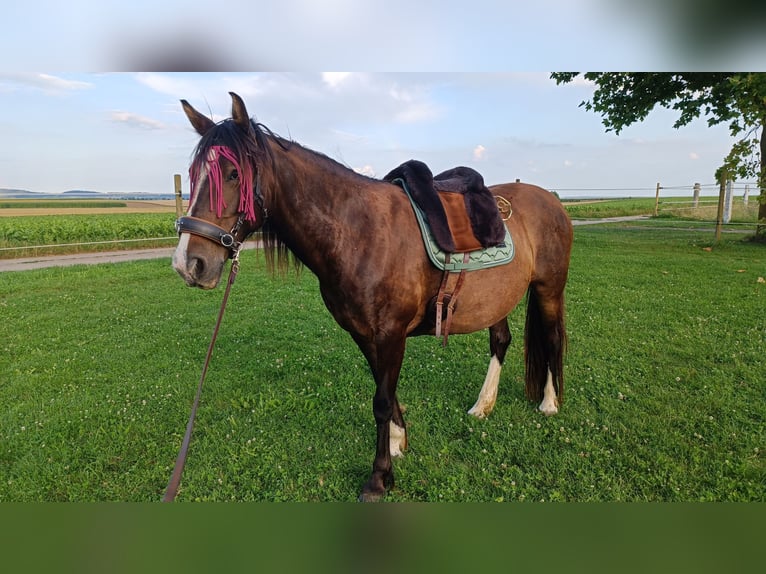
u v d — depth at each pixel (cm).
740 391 336
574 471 250
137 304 647
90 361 427
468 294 247
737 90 889
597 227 1578
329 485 244
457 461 267
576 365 396
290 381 378
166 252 1273
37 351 451
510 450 273
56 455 274
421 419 313
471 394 351
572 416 309
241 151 188
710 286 672
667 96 1146
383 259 219
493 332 322
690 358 404
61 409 332
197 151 189
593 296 634
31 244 1288
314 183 215
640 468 251
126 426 307
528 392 325
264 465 261
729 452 261
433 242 230
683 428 290
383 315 224
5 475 258
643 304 586
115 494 241
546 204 304
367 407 329
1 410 334
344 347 466
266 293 721
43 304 642
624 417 304
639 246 1102
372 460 268
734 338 450
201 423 313
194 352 454
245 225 196
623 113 1221
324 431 299
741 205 1831
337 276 221
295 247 223
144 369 410
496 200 275
